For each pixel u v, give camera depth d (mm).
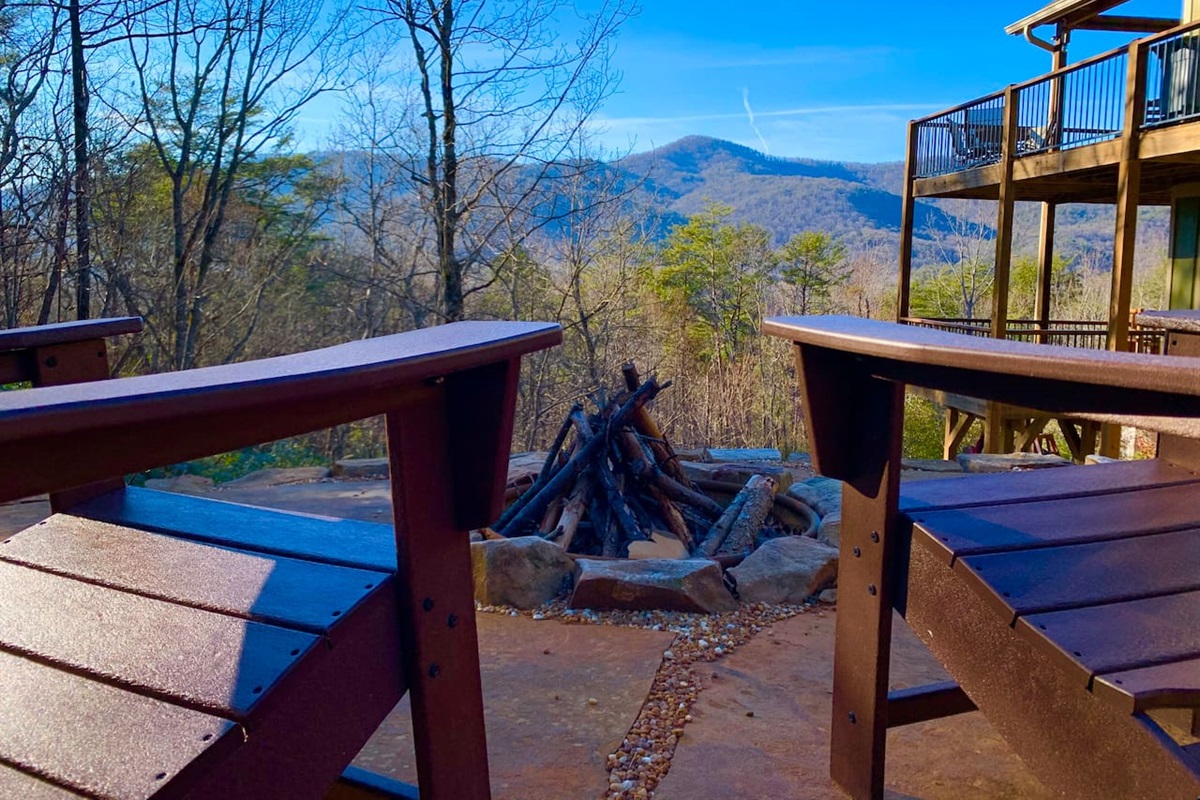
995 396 1221
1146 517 1578
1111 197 11797
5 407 642
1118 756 1109
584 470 4258
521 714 2137
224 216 13539
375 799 1448
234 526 1542
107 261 10227
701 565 3008
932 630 1480
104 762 896
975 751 1938
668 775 1823
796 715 2117
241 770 943
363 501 4812
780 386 21547
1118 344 7812
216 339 13922
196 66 11461
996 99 9953
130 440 781
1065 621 1235
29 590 1301
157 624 1156
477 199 12180
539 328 1316
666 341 26859
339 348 1164
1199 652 1159
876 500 1590
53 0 8375
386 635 1196
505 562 3016
